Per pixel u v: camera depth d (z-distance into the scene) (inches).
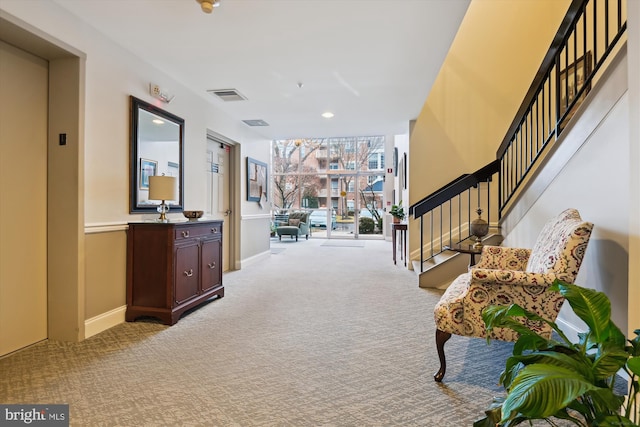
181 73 133.5
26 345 90.3
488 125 183.2
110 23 97.6
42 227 94.3
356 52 116.2
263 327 106.2
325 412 61.7
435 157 190.7
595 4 84.8
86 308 98.0
